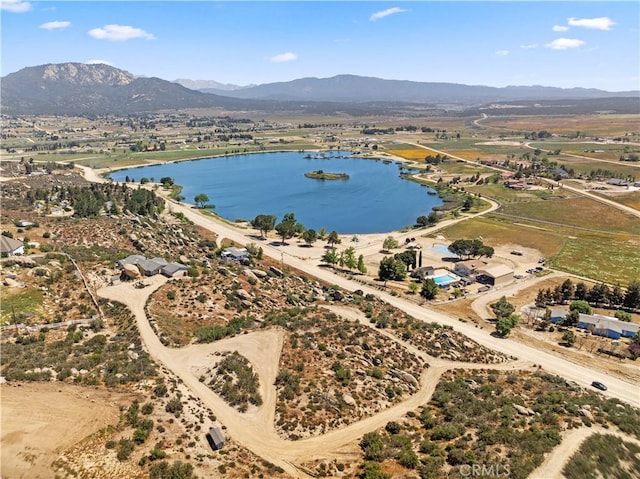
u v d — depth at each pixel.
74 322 86.88
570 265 163.00
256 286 117.06
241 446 56.34
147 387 64.50
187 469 48.09
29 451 48.78
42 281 100.81
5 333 80.12
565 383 85.31
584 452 54.53
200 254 155.50
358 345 86.81
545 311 121.25
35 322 85.31
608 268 159.62
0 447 49.00
